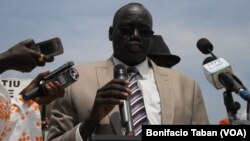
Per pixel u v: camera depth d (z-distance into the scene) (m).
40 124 3.17
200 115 3.83
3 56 2.92
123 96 2.95
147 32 3.74
